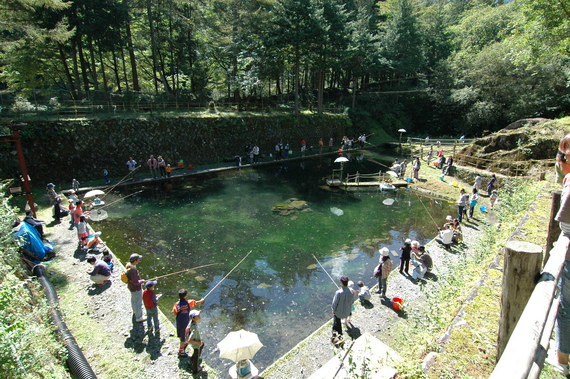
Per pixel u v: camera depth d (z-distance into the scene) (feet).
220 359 23.86
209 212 53.36
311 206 57.82
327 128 116.37
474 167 73.10
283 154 95.40
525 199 29.43
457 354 10.64
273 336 26.76
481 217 50.55
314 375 19.26
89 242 36.76
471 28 161.99
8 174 54.90
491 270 16.15
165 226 47.39
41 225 37.09
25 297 20.03
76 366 18.98
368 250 41.88
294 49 100.83
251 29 99.60
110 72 116.67
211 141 83.87
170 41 96.63
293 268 37.40
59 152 60.70
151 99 88.28
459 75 135.54
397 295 30.55
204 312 29.58
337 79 154.20
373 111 142.82
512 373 4.83
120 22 82.33
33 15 58.85
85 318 25.73
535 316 5.90
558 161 9.67
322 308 30.50
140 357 22.35
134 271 25.11
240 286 33.76
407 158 100.94
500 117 120.98
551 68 102.27
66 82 104.01
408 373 10.05
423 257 33.71
